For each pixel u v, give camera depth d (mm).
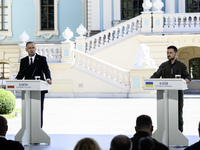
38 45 26328
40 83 8617
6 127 5996
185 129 12195
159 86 8281
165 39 27859
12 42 35125
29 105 9258
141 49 24688
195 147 5820
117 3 32625
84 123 13609
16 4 35406
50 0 35250
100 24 32531
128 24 28359
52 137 10516
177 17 28109
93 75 25516
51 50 26969
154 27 28062
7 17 35500
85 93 25516
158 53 27906
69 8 35000
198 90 30438
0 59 35219
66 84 25750
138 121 6020
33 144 9297
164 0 32531
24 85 8617
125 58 28078
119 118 14797
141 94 24531
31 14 35281
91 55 28203
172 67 9484
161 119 8812
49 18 35250
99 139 10219
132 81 24641
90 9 32562
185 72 9398
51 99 24078
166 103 8789
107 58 28188
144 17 28047
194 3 32312
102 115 15773
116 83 25094
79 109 18031
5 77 35344
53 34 34906
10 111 16000
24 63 9977
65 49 25922
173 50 9422
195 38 27625
